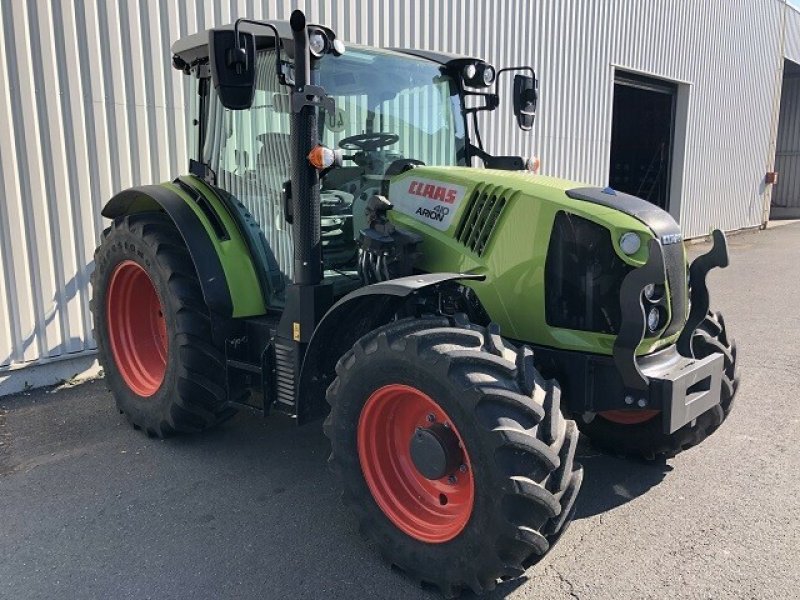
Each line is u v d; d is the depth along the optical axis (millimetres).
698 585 2693
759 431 4223
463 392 2451
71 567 2889
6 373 4992
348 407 2865
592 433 3883
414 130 3930
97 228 5250
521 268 2973
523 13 8820
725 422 4367
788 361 5691
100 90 5125
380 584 2764
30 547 3037
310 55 3145
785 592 2635
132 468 3816
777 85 16891
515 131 8969
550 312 2953
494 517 2389
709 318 3561
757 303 8078
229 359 3830
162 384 4012
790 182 23531
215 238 3797
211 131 4023
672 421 2727
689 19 12664
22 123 4809
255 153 3738
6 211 4816
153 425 4121
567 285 2904
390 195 3449
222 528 3186
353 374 2830
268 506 3389
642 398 2789
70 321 5215
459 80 4215
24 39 4742
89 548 3025
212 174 4031
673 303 2930
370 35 6879
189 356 3805
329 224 3561
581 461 3852
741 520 3184
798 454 3889
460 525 2578
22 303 4965
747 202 16438
